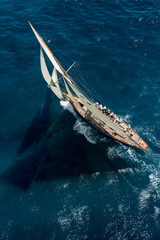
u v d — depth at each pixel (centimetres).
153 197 4491
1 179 4528
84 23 7775
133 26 7862
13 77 6241
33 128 5353
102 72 6562
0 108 5616
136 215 4250
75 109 5684
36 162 4825
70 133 5391
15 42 7038
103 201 4397
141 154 5175
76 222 4119
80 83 6241
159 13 8400
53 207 4266
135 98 6103
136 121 5672
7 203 4253
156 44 7362
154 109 5909
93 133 5494
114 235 4009
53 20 7762
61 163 4869
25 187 4459
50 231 4000
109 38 7412
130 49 7188
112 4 8644
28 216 4144
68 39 7250
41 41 5025
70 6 8331
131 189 4588
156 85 6381
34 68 6500
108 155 5122
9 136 5166
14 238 3900
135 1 8888
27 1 8344
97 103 5588
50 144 5141
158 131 5519
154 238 4000
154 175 4828
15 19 7669
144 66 6794
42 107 5762
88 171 4797
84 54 6919
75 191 4484
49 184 4538
